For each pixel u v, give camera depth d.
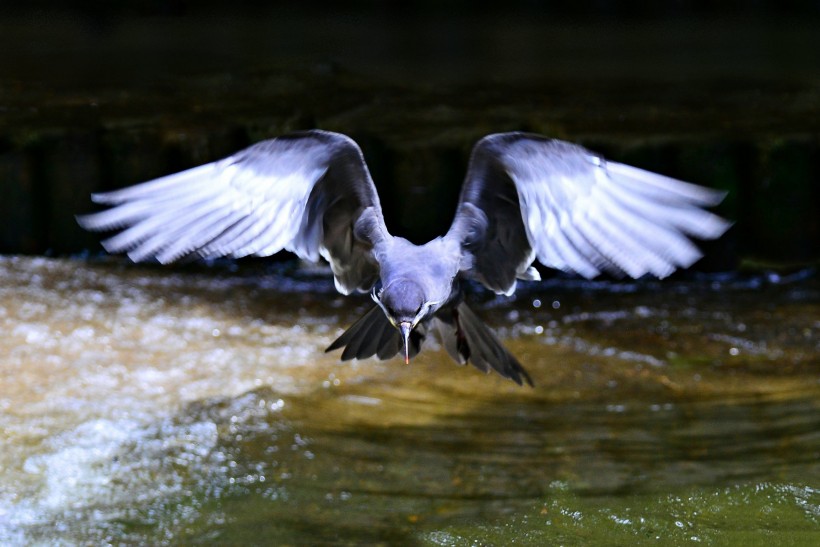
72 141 15.88
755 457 10.42
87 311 13.83
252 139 16.34
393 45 23.66
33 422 10.98
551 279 15.92
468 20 27.84
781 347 13.28
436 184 15.83
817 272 15.88
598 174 5.45
